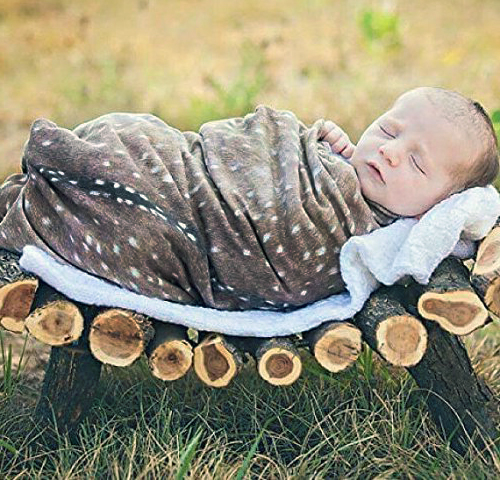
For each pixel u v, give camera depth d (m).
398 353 1.11
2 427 1.21
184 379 1.29
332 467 1.17
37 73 2.69
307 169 1.17
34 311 1.10
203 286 1.14
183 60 2.80
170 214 1.13
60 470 1.15
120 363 1.11
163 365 1.12
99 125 1.17
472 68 2.59
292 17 3.21
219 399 1.27
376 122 1.19
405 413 1.20
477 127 1.15
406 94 1.19
